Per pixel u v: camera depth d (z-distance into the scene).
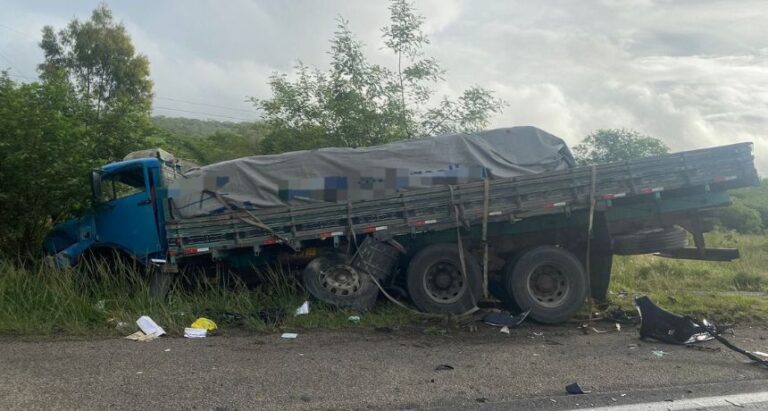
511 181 8.55
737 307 9.35
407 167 8.86
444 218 8.52
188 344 6.75
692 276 13.15
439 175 8.88
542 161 9.14
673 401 4.90
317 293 8.46
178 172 10.03
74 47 34.78
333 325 7.80
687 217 8.93
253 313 7.97
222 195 8.83
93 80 34.91
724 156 8.66
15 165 9.14
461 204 8.53
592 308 8.80
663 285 11.88
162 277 8.64
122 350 6.38
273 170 8.86
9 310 7.48
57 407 4.50
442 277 8.60
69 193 9.47
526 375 5.64
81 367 5.63
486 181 8.55
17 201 9.40
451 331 7.75
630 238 8.80
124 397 4.79
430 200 8.57
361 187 8.79
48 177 9.29
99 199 9.37
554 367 5.94
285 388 5.12
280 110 15.04
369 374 5.60
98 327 7.41
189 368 5.69
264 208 8.78
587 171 8.59
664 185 8.62
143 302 8.06
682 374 5.70
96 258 9.22
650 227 8.91
